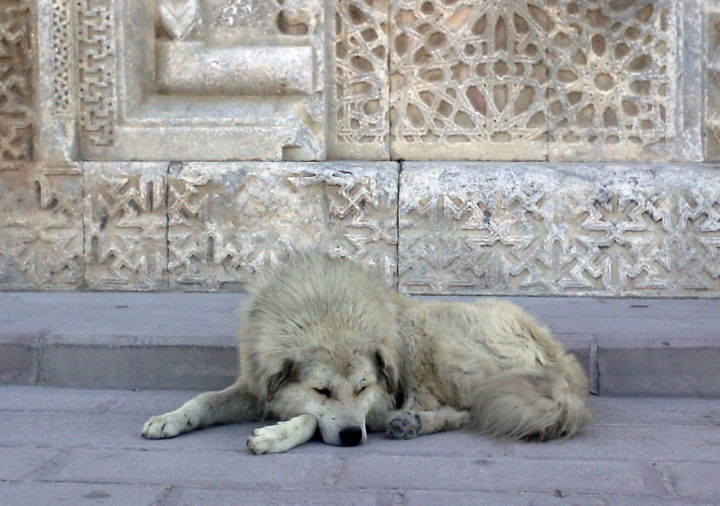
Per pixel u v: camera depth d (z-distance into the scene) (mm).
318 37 6805
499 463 4871
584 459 4906
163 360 5750
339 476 4770
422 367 5281
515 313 5336
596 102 6844
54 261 6836
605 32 6832
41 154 6816
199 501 4602
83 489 4676
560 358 5273
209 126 6793
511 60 6852
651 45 6824
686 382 5676
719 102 6828
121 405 5539
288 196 6719
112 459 4906
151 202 6777
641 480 4730
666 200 6613
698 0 6812
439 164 6773
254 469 4820
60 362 5781
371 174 6684
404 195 6672
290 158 6820
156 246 6789
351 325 5070
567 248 6648
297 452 4969
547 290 6664
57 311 6250
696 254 6625
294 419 5027
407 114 6902
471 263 6672
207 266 6777
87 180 6797
